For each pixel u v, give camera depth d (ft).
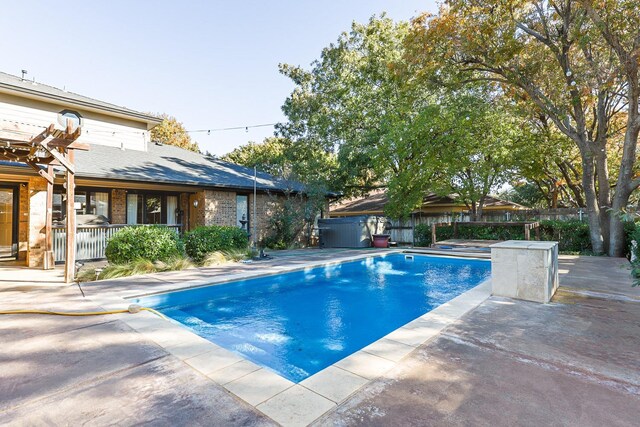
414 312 17.66
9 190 31.73
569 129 35.53
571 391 7.28
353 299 20.29
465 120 40.83
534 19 34.63
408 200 45.03
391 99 54.65
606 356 9.13
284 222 43.52
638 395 7.10
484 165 43.52
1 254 31.48
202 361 8.94
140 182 33.09
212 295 20.10
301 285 24.06
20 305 14.69
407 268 30.81
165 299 17.97
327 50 62.85
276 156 76.33
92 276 21.25
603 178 34.12
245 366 8.66
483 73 44.45
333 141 63.52
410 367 8.52
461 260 32.50
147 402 6.94
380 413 6.49
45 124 37.45
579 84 32.58
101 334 11.04
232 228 32.94
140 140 45.29
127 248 24.49
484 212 54.19
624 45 29.04
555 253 17.31
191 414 6.50
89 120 40.83
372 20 56.29
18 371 8.34
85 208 33.55
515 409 6.59
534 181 67.82
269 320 16.34
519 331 11.20
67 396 7.18
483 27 33.37
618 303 14.79
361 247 45.93
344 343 13.32
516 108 41.47
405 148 44.45
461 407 6.67
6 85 33.71
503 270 16.24
